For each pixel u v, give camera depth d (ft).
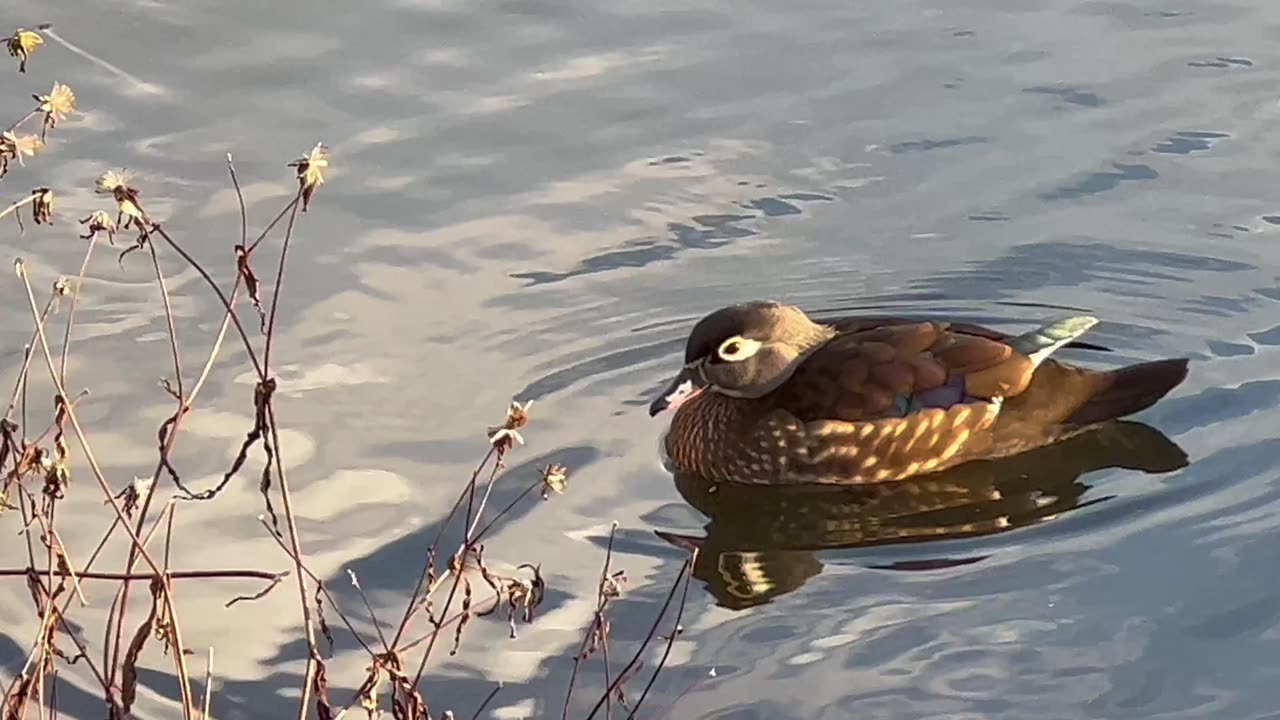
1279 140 58.13
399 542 41.09
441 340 49.34
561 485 35.14
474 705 35.73
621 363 48.83
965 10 66.39
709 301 51.39
